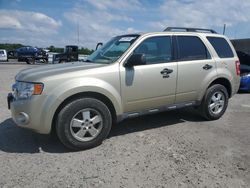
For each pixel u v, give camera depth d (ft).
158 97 17.94
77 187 11.75
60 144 16.29
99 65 16.30
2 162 13.96
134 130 18.92
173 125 20.02
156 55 17.93
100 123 15.83
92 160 14.26
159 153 15.12
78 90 14.89
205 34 20.77
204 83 19.98
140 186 11.84
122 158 14.49
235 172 13.03
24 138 17.17
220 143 16.58
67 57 81.97
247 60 36.35
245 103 28.14
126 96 16.66
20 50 110.52
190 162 14.03
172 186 11.83
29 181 12.17
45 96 14.43
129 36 18.35
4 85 37.35
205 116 20.93
